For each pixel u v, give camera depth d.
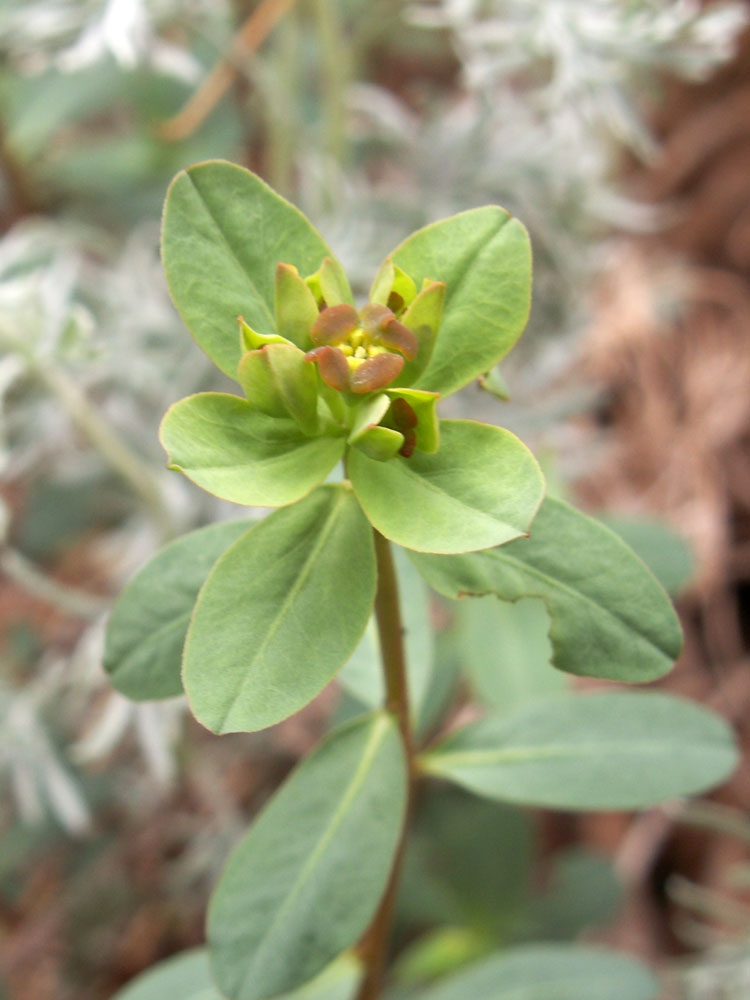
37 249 0.17
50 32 0.14
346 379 0.06
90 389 0.16
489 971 0.11
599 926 0.16
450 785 0.16
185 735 0.16
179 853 0.17
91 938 0.16
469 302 0.07
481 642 0.12
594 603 0.07
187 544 0.08
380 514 0.06
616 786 0.09
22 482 0.17
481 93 0.17
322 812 0.08
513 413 0.17
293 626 0.06
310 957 0.07
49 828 0.16
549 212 0.18
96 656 0.14
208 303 0.07
